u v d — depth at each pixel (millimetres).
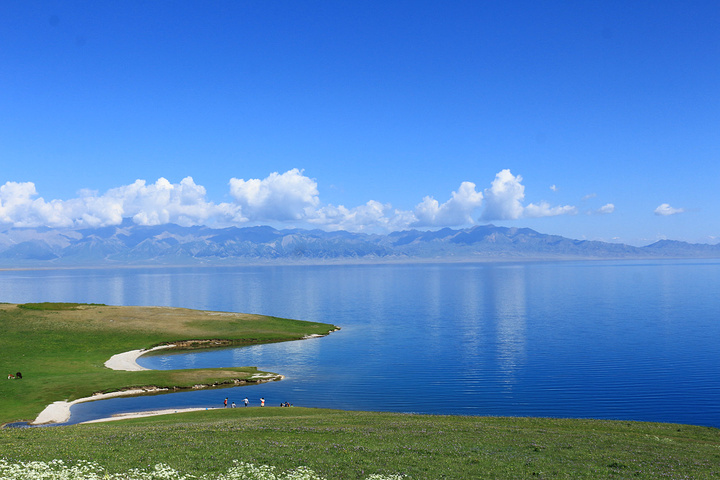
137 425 46469
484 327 164000
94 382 80062
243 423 45938
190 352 117000
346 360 109812
